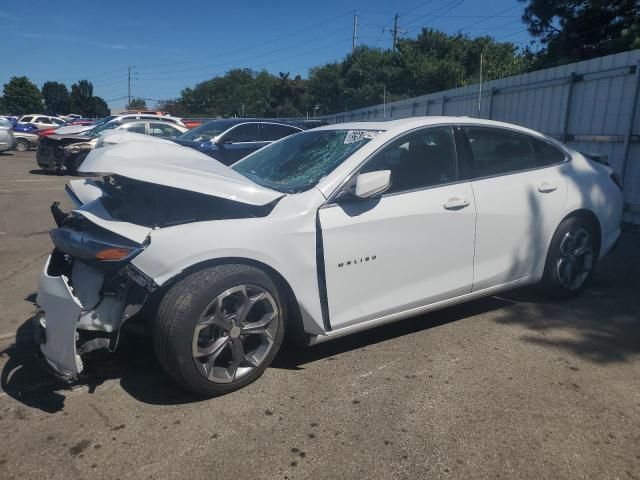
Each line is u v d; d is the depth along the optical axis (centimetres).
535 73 977
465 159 386
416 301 361
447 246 367
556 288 438
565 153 450
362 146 353
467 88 1264
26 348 381
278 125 1098
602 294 468
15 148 2534
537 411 286
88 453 260
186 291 286
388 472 242
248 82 9831
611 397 299
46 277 300
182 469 246
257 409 295
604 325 399
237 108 9538
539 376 324
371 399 302
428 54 4603
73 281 319
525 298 460
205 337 301
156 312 291
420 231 354
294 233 316
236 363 308
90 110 10031
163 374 339
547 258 430
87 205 347
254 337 323
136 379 333
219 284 290
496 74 3419
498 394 304
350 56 4975
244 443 264
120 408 299
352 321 338
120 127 1524
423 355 356
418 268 358
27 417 292
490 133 405
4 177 1480
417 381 321
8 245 703
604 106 805
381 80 4678
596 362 341
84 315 305
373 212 337
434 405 294
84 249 292
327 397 305
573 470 240
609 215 458
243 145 1046
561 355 351
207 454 257
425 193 360
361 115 2378
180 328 282
